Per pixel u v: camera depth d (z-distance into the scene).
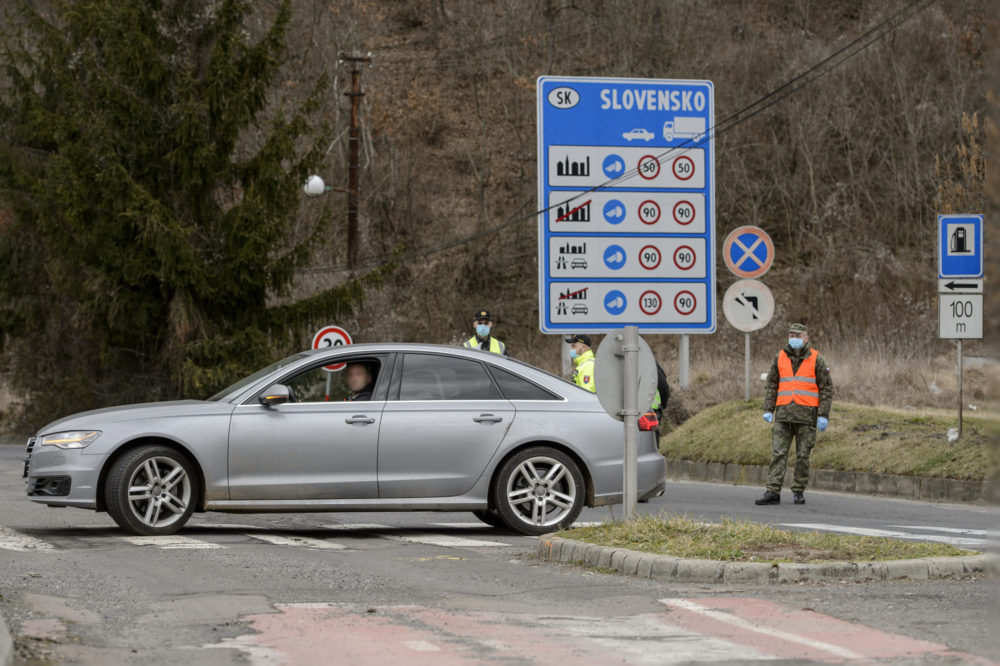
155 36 104.31
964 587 26.41
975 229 58.53
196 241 102.56
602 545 30.16
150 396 108.88
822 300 147.50
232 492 35.53
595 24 170.38
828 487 60.81
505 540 36.19
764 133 166.62
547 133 78.50
